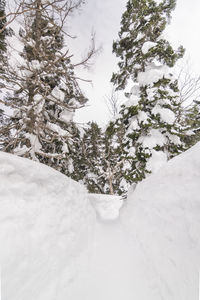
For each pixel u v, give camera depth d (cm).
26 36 546
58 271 263
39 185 355
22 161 346
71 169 1046
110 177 1391
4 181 290
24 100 758
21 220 263
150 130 682
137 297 251
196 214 275
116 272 314
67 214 392
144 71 826
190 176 352
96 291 265
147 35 817
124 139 755
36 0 456
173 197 350
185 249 254
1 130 634
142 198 485
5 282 188
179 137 714
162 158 623
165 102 699
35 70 578
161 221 346
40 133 670
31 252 242
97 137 1556
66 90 809
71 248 329
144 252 342
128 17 862
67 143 923
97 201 938
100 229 531
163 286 249
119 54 922
